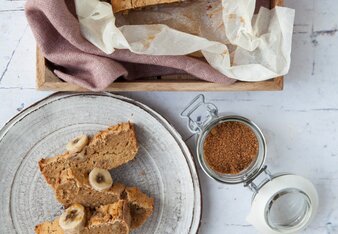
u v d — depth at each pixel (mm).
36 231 733
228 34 675
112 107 732
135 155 742
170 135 731
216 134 720
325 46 742
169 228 752
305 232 767
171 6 690
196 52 705
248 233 764
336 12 736
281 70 670
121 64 697
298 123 753
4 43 746
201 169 758
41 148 744
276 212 730
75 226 708
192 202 742
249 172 712
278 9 672
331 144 756
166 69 708
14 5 741
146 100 749
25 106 754
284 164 761
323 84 747
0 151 740
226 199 760
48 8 646
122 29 671
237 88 690
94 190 715
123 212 707
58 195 719
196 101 748
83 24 668
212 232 766
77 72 699
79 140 714
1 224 753
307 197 707
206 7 690
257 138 713
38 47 680
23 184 749
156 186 748
